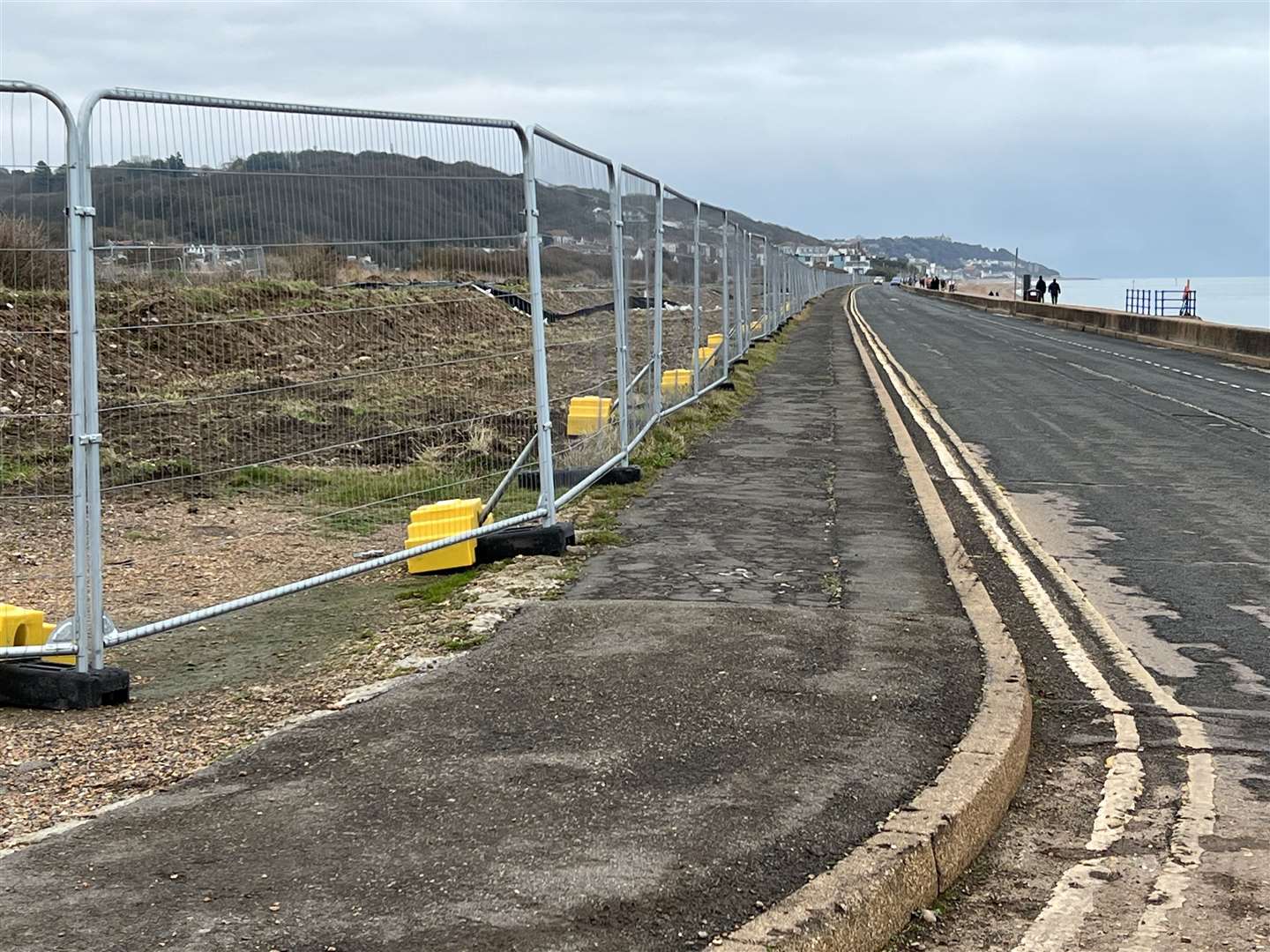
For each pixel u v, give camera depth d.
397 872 4.04
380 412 10.12
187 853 4.20
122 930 3.67
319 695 6.09
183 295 6.62
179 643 7.32
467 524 8.82
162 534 10.06
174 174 6.35
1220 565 9.37
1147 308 51.69
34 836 4.50
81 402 6.12
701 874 4.04
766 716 5.55
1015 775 5.25
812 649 6.57
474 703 5.71
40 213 6.09
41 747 5.63
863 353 32.56
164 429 11.44
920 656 6.48
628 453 12.28
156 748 5.51
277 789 4.77
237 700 6.13
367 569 7.88
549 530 8.91
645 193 13.69
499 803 4.59
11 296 6.54
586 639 6.70
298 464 10.98
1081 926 4.14
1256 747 5.72
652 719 5.48
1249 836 4.79
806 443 15.02
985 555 9.55
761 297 34.78
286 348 10.93
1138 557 9.62
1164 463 14.45
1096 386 24.05
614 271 11.65
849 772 4.93
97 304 6.35
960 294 90.38
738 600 7.68
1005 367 28.97
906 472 12.99
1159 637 7.48
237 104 6.61
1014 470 13.94
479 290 8.72
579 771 4.89
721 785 4.78
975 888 4.45
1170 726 5.98
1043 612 7.96
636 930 3.68
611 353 11.80
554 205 9.62
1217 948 3.97
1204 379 25.58
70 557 9.48
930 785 4.82
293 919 3.72
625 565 8.62
